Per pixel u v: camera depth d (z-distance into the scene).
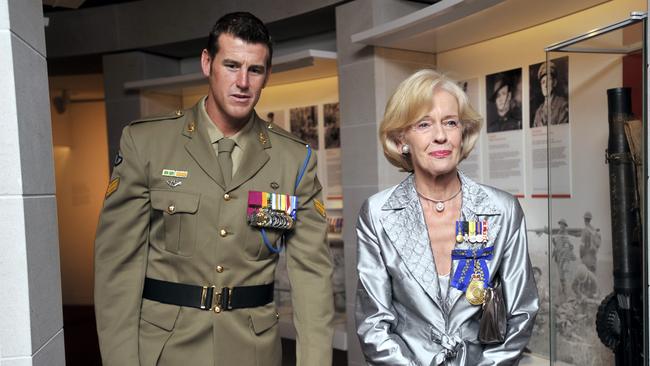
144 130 2.03
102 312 1.93
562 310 2.73
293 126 5.98
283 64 5.11
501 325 1.84
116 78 6.57
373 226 2.01
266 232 2.03
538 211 3.92
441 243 1.95
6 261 1.64
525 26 3.87
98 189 9.14
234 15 1.91
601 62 2.36
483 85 4.32
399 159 2.04
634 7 3.26
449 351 1.81
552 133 2.74
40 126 1.82
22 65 1.70
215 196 1.97
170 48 6.46
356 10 4.65
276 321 2.11
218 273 1.96
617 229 2.36
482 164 4.34
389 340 1.84
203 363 1.94
